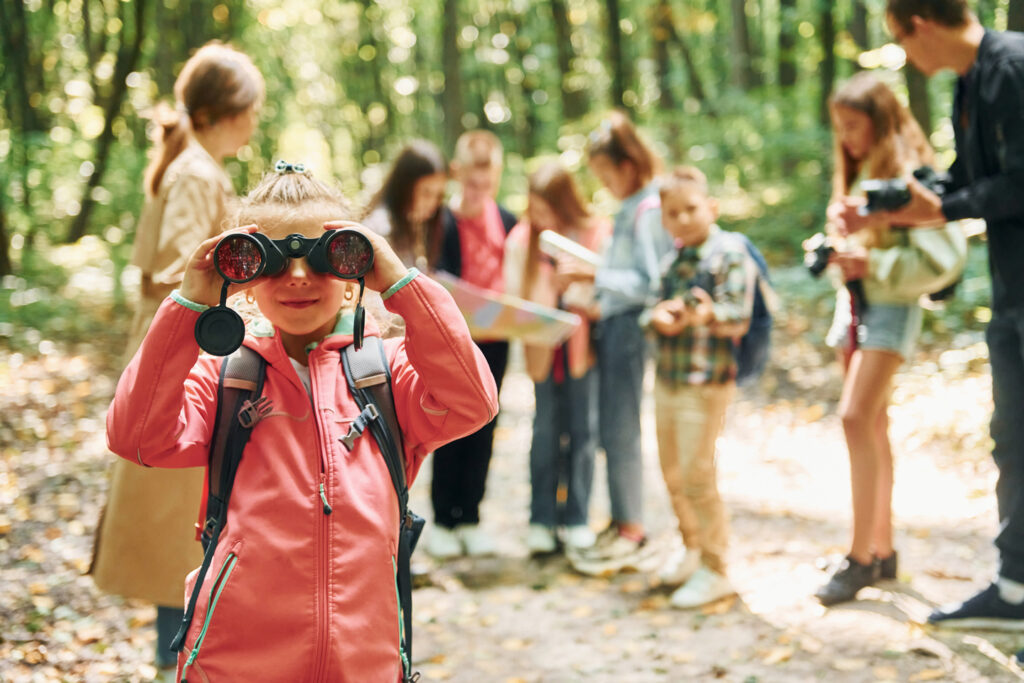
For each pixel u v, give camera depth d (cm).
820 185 1198
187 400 179
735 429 633
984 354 636
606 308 425
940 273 337
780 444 590
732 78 1606
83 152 1291
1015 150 295
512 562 439
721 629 353
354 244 171
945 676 302
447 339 173
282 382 183
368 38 2077
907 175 337
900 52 845
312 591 170
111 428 170
